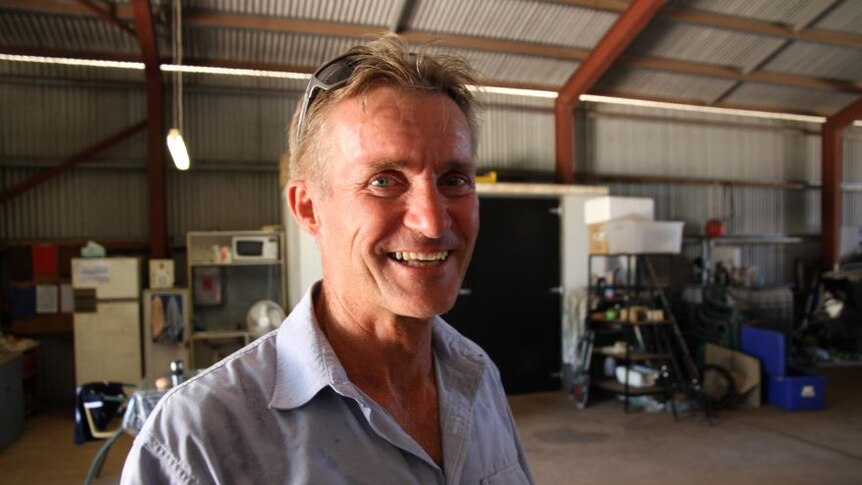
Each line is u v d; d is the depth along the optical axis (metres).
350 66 0.65
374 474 0.63
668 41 6.15
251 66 5.62
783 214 8.35
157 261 5.17
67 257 5.45
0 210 5.39
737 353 5.05
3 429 4.04
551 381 5.61
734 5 5.63
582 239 5.69
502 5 5.31
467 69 0.71
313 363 0.64
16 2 4.60
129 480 0.58
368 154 0.61
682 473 3.46
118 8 4.74
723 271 6.95
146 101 5.71
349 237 0.63
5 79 5.36
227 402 0.61
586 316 5.13
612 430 4.31
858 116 7.66
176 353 5.04
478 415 0.83
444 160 0.63
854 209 8.74
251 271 5.73
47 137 5.49
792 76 7.01
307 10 5.08
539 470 3.55
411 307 0.63
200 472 0.57
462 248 0.67
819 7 5.73
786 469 3.49
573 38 5.85
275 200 6.14
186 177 5.88
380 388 0.72
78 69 5.50
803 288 8.19
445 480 0.72
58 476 3.54
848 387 5.57
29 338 5.41
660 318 4.78
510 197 5.53
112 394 3.23
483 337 5.41
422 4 5.17
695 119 7.77
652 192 7.63
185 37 5.20
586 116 7.28
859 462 3.59
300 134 0.71
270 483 0.59
